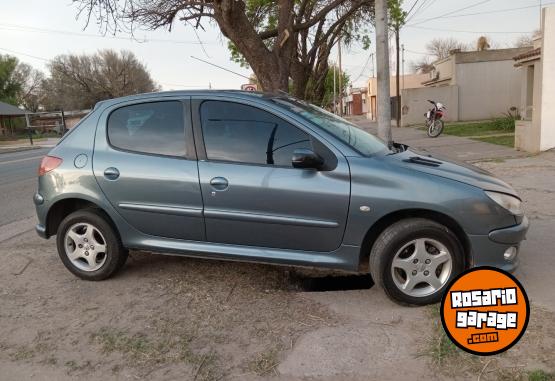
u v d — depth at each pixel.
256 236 3.81
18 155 23.88
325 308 3.66
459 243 3.52
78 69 65.31
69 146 4.32
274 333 3.31
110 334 3.38
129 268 4.63
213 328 3.41
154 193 3.99
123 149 4.15
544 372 2.69
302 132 3.72
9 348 3.27
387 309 3.60
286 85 9.77
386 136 9.34
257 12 15.83
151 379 2.86
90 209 4.31
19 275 4.60
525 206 6.31
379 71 9.25
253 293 3.98
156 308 3.76
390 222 3.62
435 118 17.95
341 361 2.94
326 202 3.56
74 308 3.82
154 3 10.62
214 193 3.81
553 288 3.74
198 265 4.64
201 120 3.96
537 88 11.35
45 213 4.36
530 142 11.73
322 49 18.48
